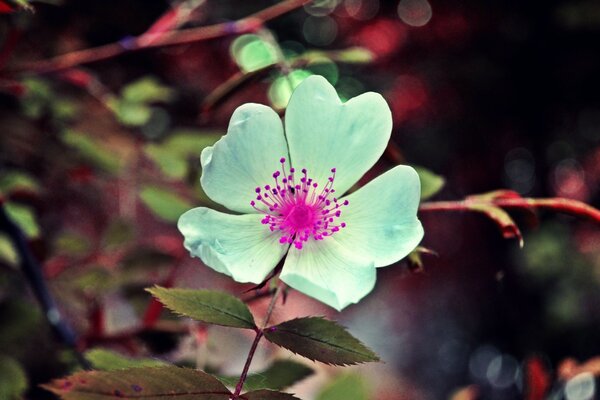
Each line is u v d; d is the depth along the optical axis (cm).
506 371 130
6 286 43
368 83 115
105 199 51
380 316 141
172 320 36
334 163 29
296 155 29
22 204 38
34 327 37
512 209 31
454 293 135
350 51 35
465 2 116
